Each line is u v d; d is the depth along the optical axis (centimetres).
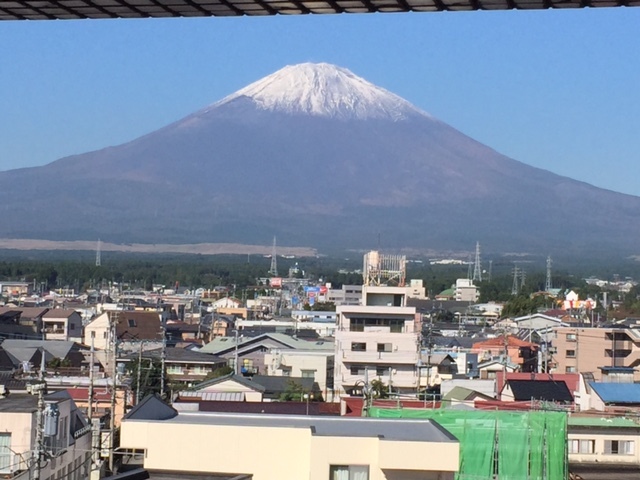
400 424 2959
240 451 2777
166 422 2797
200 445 2784
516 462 3953
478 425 3981
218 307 14900
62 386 5231
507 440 3966
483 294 19138
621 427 4881
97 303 13412
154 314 10344
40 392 3123
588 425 4916
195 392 5794
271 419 2991
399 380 6962
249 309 14825
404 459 2655
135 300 14038
